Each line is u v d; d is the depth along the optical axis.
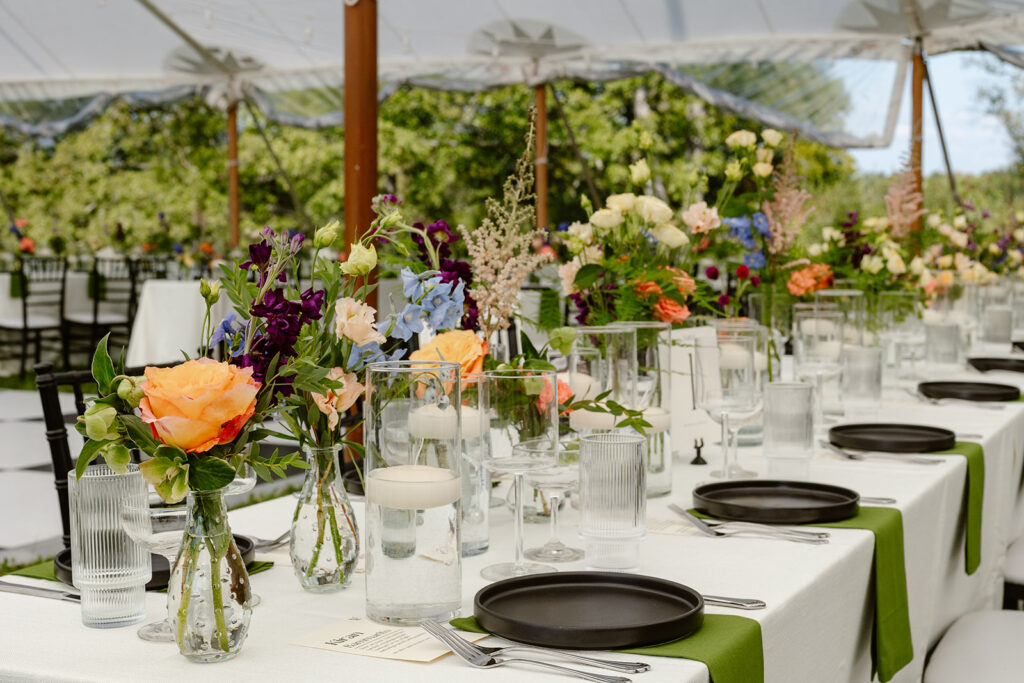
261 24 7.34
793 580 1.21
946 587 1.92
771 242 2.51
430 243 1.43
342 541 1.21
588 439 1.20
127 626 1.08
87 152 16.09
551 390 1.22
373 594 1.07
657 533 1.46
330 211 16.67
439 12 7.22
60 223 15.94
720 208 2.44
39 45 8.45
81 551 1.07
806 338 2.32
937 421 2.44
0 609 1.15
